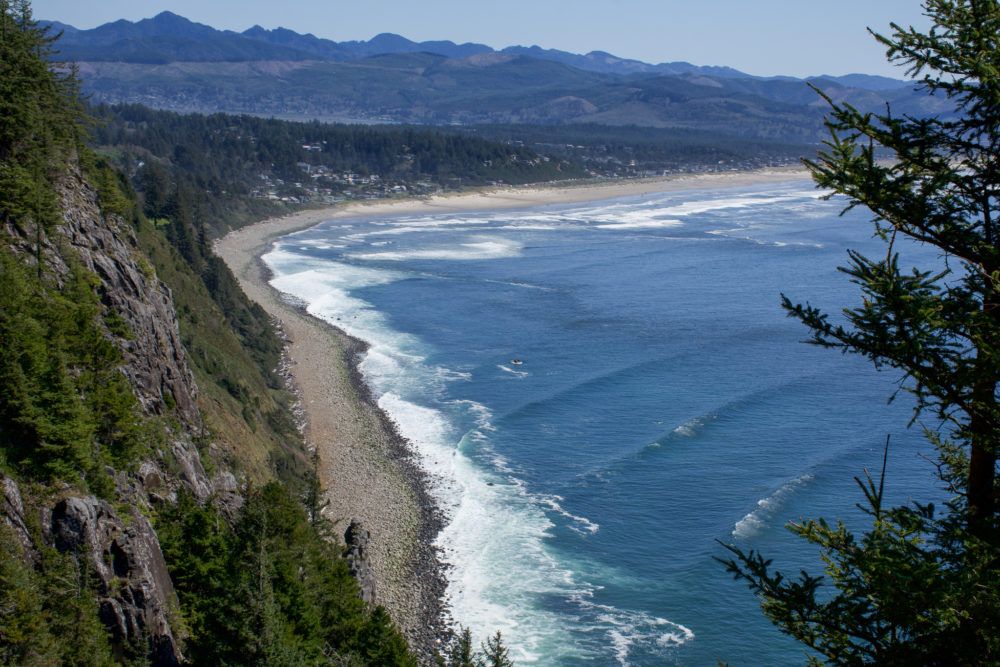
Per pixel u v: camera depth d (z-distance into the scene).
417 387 88.62
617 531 59.16
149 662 29.50
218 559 36.31
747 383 88.06
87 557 29.25
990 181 12.49
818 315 13.40
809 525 13.95
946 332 12.62
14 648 24.58
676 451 71.31
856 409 80.25
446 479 67.31
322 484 65.81
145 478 39.12
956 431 12.89
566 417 79.62
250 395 73.00
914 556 12.59
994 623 11.49
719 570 54.09
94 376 38.00
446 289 136.75
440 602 51.50
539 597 52.00
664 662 46.16
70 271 43.16
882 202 12.89
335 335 108.31
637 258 164.62
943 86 12.79
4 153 44.47
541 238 193.50
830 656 13.38
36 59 46.41
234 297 105.38
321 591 36.91
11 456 30.14
